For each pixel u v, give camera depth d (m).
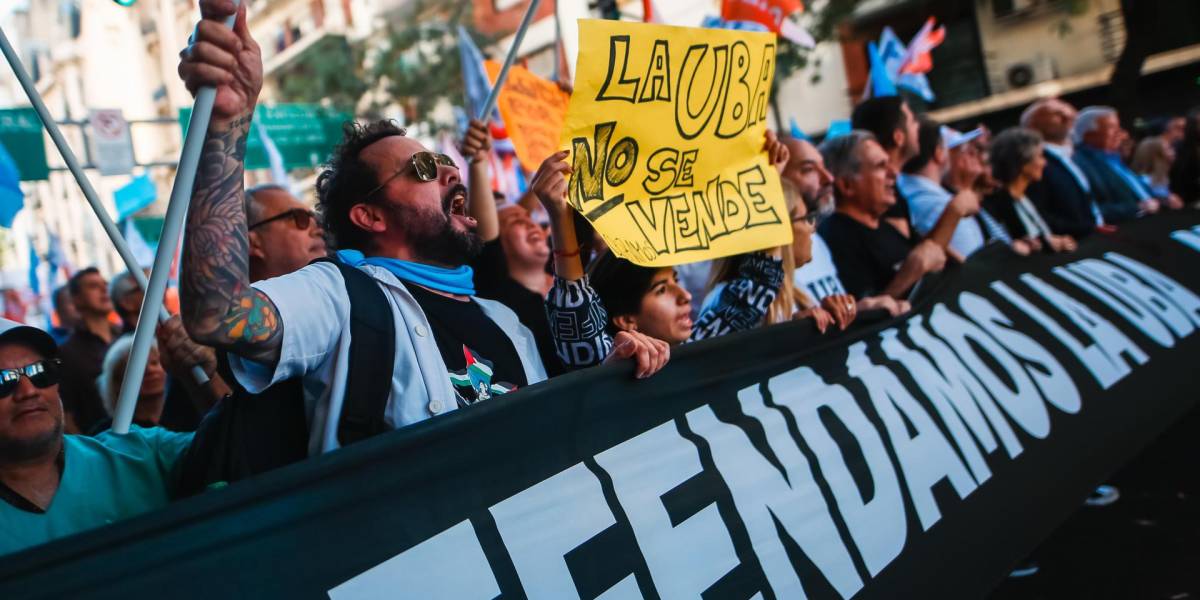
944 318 3.27
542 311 3.21
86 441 1.75
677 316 2.45
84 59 25.78
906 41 17.92
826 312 2.69
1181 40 15.46
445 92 15.46
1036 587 3.27
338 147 2.02
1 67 14.74
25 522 1.60
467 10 16.14
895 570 2.38
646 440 2.01
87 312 4.55
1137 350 3.91
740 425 2.24
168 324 2.38
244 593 1.37
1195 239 5.00
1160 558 3.31
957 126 17.03
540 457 1.80
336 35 16.59
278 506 1.44
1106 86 16.39
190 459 1.76
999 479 2.89
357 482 1.54
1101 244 4.49
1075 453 3.24
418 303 1.86
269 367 1.65
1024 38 17.02
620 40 2.11
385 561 1.53
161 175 22.95
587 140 2.12
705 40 2.29
